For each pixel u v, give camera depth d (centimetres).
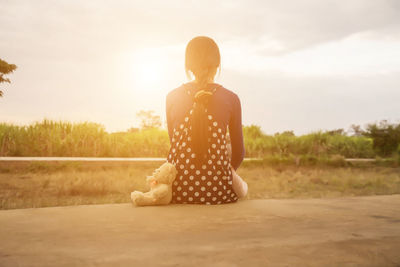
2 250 89
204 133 169
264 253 90
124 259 84
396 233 110
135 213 139
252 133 1452
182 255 87
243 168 777
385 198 193
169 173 167
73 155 866
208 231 111
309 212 146
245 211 147
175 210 147
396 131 1464
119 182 467
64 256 85
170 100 185
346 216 138
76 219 125
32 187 426
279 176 664
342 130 1541
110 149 943
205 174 171
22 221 120
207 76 179
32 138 849
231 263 82
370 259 86
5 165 547
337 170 835
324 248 94
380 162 966
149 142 1025
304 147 1256
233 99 183
